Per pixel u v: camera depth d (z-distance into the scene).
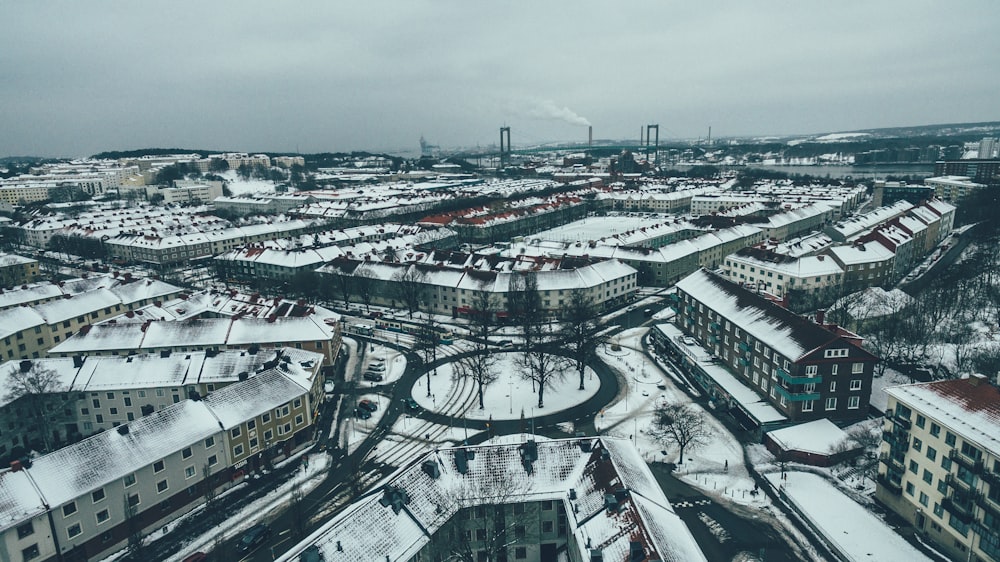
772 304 116.19
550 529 72.00
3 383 101.19
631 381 125.88
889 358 126.06
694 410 110.75
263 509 85.25
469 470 72.31
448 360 140.25
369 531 61.25
